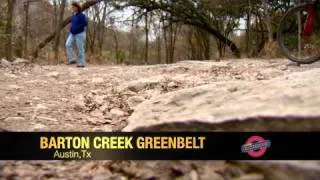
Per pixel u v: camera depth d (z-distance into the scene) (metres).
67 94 6.05
